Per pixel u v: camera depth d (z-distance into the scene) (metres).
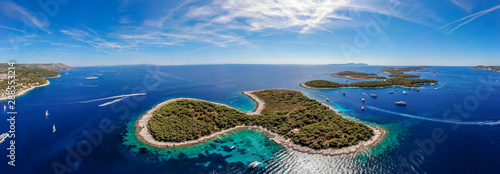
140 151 78.56
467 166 67.88
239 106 143.88
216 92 198.88
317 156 74.62
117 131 96.38
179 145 82.62
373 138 86.06
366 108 135.38
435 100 154.38
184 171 67.25
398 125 102.69
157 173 66.44
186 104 127.38
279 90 192.12
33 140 86.69
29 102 147.12
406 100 156.88
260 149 80.19
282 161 72.50
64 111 126.38
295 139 84.06
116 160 72.88
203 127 94.62
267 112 120.81
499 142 82.81
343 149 77.62
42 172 66.25
